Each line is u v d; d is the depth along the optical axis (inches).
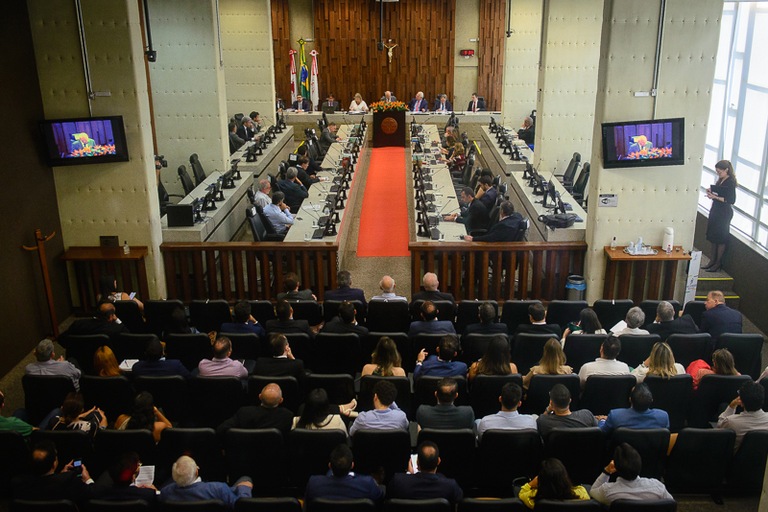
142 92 391.9
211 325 339.9
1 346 343.0
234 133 695.1
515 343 291.7
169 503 186.2
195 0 553.6
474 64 987.9
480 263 412.8
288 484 228.8
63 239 404.8
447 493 194.7
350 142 709.3
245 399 258.8
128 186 398.3
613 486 197.8
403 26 975.0
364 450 221.3
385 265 474.9
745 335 288.2
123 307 332.5
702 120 386.0
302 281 418.0
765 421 232.4
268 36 754.2
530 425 228.7
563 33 562.6
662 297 410.0
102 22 375.9
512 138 709.9
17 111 360.5
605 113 387.5
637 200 395.9
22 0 366.9
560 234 421.1
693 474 232.7
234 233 532.1
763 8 438.0
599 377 251.9
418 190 535.5
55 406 265.4
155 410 239.8
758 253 400.5
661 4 370.3
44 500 194.1
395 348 259.9
